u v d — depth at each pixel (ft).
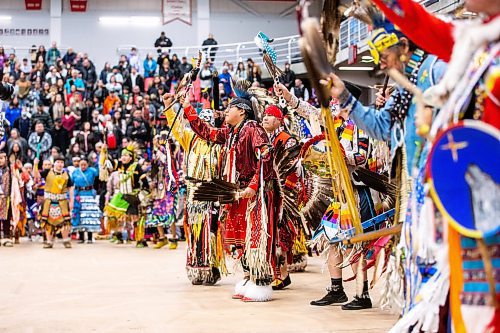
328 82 8.00
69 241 32.73
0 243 34.68
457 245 6.51
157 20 69.41
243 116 16.12
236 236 15.75
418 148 7.88
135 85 56.03
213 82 19.94
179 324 12.60
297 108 15.69
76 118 49.06
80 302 15.21
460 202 6.17
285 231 16.74
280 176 15.57
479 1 6.80
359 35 40.81
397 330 7.30
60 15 68.23
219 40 69.92
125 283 18.54
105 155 40.57
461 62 6.46
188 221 18.35
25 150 42.83
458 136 6.13
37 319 13.10
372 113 8.38
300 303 15.03
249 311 13.99
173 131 18.25
